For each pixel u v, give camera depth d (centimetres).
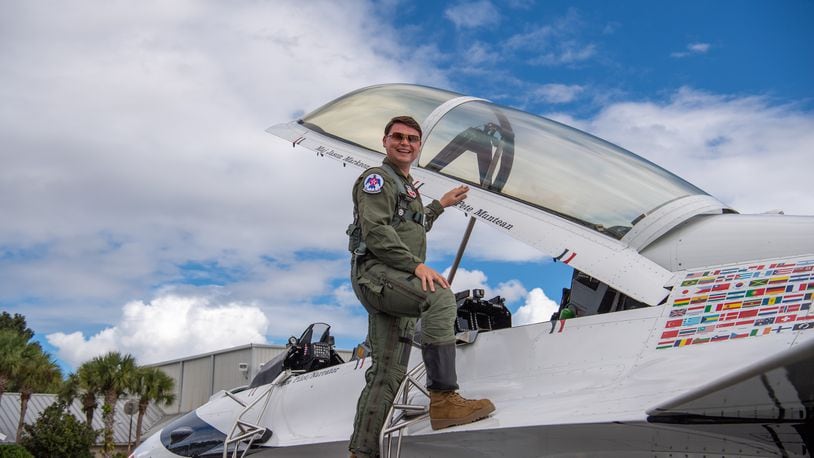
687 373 257
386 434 314
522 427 268
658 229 335
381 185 318
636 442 266
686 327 284
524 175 379
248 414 482
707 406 214
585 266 329
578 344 313
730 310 279
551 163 385
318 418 423
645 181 378
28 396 3416
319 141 441
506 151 396
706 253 318
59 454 3134
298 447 411
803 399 206
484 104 448
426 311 306
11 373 3291
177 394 3203
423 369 360
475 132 411
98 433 3288
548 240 345
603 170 383
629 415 237
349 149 422
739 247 312
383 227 310
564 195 364
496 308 422
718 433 238
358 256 328
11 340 3388
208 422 510
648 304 305
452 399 299
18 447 2945
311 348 521
